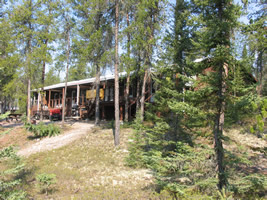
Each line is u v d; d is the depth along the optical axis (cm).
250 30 808
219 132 665
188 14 1084
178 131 1023
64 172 1012
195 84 688
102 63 1788
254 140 1198
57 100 3431
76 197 729
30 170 1044
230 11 650
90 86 2781
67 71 2031
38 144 1628
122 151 1332
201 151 662
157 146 1061
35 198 731
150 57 1558
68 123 2383
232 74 652
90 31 1789
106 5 1642
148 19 1572
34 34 1850
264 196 647
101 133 1750
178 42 1098
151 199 687
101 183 872
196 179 659
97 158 1234
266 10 969
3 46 1761
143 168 1073
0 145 1628
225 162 654
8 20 1762
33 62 1820
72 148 1466
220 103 650
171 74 1138
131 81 2084
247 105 568
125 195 730
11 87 1836
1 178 893
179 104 662
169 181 742
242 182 617
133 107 2375
